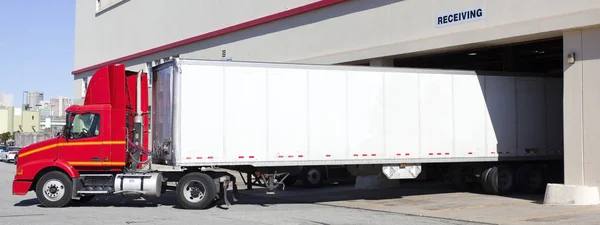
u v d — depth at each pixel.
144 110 16.45
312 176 21.22
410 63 24.95
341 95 16.14
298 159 15.70
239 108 15.27
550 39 17.48
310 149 15.80
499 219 13.45
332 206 16.28
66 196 15.34
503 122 18.38
